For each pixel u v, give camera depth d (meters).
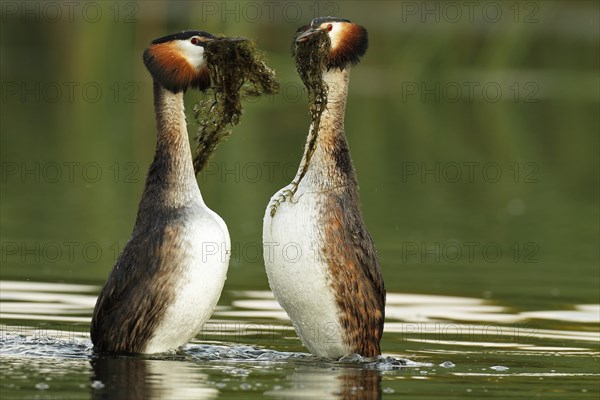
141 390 9.62
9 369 10.38
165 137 11.72
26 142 26.78
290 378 10.32
